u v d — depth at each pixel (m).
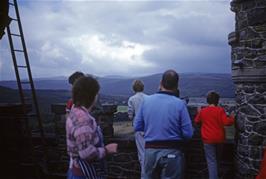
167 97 4.66
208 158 6.82
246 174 6.60
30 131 7.72
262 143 6.44
